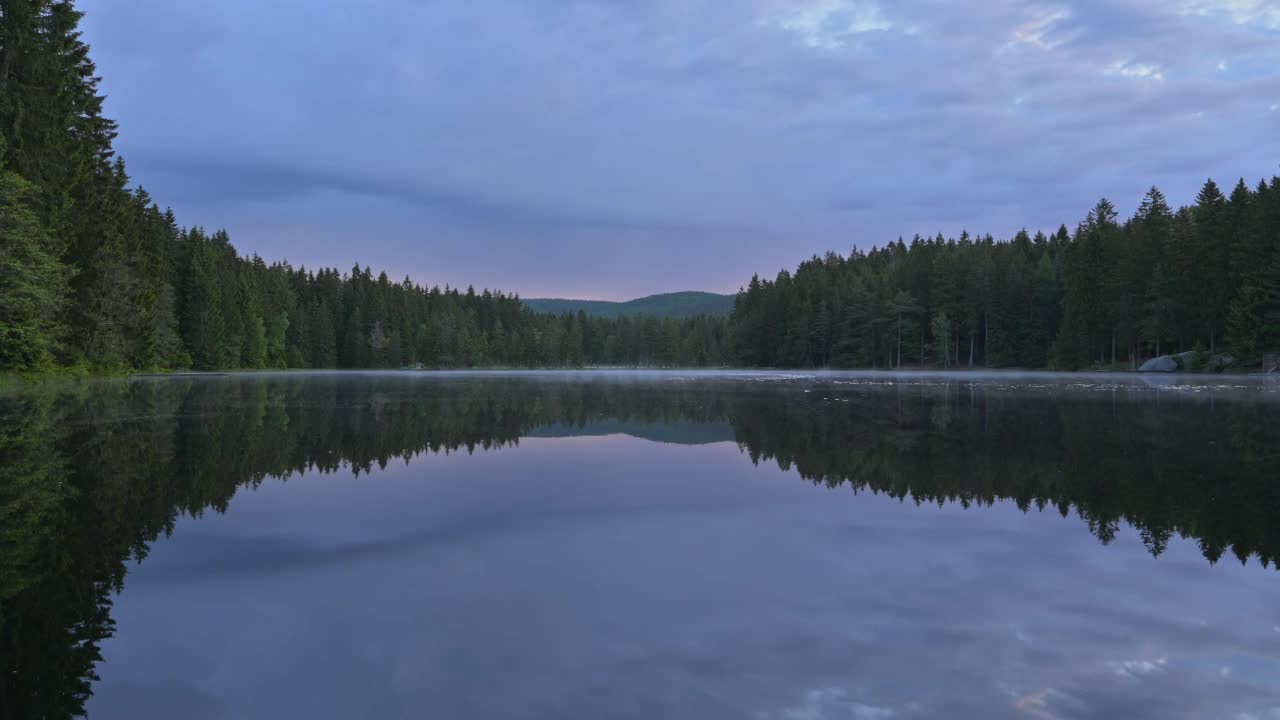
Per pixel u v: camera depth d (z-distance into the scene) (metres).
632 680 3.71
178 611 4.72
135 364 53.16
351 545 6.37
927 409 21.84
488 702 3.46
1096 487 8.95
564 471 10.48
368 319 127.19
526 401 26.47
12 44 33.16
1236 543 6.33
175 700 3.47
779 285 118.81
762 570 5.63
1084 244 74.31
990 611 4.71
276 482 9.40
